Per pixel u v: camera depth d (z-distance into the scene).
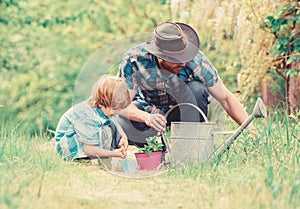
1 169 4.73
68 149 5.86
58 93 12.11
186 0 8.74
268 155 5.01
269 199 3.82
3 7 12.24
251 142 5.51
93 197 4.19
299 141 5.46
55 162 5.38
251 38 7.97
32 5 12.36
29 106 11.98
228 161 5.16
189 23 8.93
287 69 7.82
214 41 9.78
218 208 3.79
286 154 5.23
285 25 7.70
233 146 5.54
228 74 9.95
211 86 5.68
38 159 5.38
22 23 12.27
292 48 7.78
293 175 4.31
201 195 4.17
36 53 12.19
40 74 12.13
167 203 4.05
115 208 3.88
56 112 12.01
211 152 5.16
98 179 4.96
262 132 5.59
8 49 12.10
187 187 4.54
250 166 4.98
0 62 12.05
